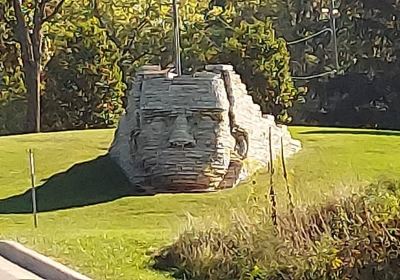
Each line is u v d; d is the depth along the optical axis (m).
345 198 13.19
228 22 50.84
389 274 11.18
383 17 53.19
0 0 44.81
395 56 52.81
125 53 53.53
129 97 26.22
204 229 13.83
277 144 26.66
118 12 53.94
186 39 48.75
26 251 14.52
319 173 25.03
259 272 11.66
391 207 12.06
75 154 28.36
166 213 21.53
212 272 12.17
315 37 59.12
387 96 52.91
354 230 11.88
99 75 44.94
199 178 23.42
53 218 21.45
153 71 24.72
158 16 54.16
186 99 23.55
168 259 13.52
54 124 45.03
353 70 54.06
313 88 54.59
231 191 23.17
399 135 33.00
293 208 13.24
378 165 26.25
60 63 44.84
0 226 20.30
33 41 41.66
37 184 25.45
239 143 24.38
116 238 15.92
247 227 13.12
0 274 13.12
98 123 45.00
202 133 23.55
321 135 31.67
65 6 47.78
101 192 24.14
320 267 11.34
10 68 47.34
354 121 53.06
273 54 44.44
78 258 13.85
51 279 12.77
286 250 11.99
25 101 48.34
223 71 24.33
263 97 44.03
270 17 59.22
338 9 56.59
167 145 23.67
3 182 25.91
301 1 61.41
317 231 12.49
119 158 26.34
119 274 12.56
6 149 29.48
